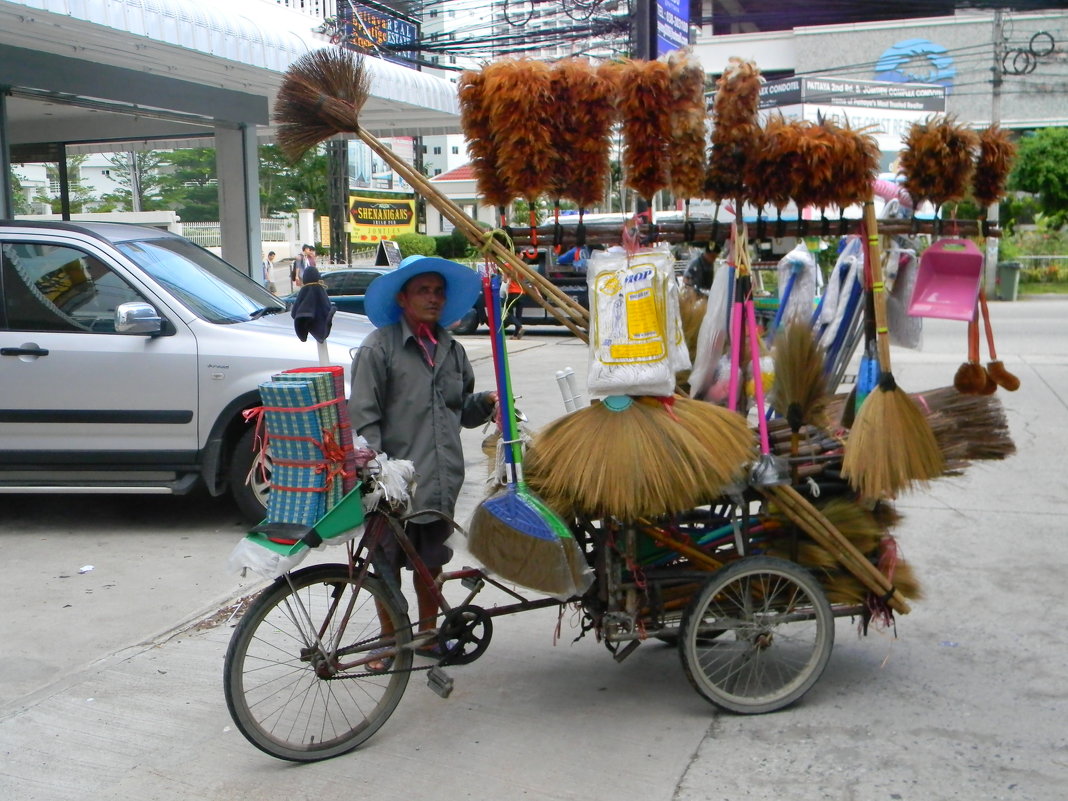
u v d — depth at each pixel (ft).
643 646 14.70
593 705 12.73
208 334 20.22
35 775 11.28
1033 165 89.30
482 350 52.24
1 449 20.33
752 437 11.96
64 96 32.48
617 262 11.26
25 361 20.10
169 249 22.54
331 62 11.47
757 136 11.84
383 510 11.60
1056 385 36.14
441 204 11.57
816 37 114.01
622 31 53.72
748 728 11.97
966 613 15.60
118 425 20.21
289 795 10.78
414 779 11.03
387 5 61.98
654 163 11.44
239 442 20.27
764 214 12.85
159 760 11.61
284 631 13.34
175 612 16.42
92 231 21.21
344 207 81.35
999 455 12.98
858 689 12.96
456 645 12.10
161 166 142.00
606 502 11.04
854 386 13.69
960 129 12.69
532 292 12.01
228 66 33.88
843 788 10.58
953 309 12.95
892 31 112.06
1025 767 10.94
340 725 12.39
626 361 11.14
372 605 15.66
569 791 10.66
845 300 13.35
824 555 12.53
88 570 18.54
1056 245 89.45
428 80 41.34
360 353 12.52
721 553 12.72
